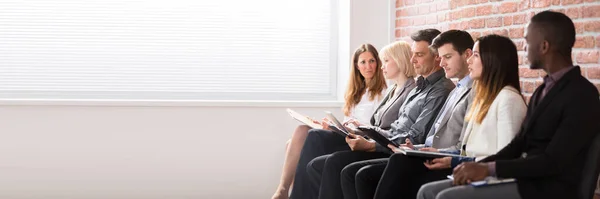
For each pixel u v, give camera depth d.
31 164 5.70
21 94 5.92
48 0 5.92
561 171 2.95
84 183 5.77
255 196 5.98
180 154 5.86
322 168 4.47
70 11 5.95
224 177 5.93
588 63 3.79
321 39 6.27
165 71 6.07
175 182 5.87
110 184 5.80
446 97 4.23
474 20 4.80
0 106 5.63
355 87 5.24
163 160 5.85
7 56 5.89
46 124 5.70
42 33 5.93
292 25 6.23
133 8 6.01
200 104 5.84
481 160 3.19
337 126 4.42
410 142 4.07
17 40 5.90
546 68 3.09
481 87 3.42
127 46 6.02
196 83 6.11
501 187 3.06
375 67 5.12
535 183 3.01
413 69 4.71
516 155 3.19
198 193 5.90
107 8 5.98
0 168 5.67
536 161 2.95
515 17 4.37
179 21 6.07
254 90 6.20
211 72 6.12
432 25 5.38
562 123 2.95
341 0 6.19
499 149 3.27
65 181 5.74
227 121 5.91
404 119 4.39
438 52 4.00
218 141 5.90
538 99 3.14
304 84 6.27
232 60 6.15
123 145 5.79
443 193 3.05
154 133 5.82
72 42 5.96
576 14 3.86
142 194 5.84
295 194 4.72
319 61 6.28
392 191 3.59
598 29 3.71
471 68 3.51
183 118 5.85
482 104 3.40
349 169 4.02
